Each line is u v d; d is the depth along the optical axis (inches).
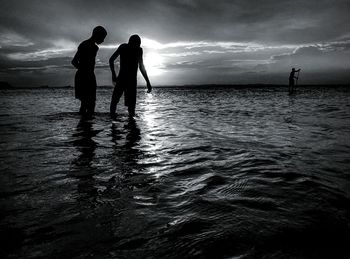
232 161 108.6
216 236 53.0
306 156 116.8
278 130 190.7
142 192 76.5
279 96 903.1
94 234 54.3
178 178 88.5
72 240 52.2
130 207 66.7
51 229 56.4
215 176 89.8
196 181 85.4
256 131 186.5
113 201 70.4
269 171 94.9
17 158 112.2
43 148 130.7
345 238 52.3
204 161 108.9
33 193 75.6
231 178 87.9
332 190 77.0
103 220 60.1
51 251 48.8
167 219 60.3
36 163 105.0
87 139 153.9
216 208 65.6
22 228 56.9
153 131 183.8
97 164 104.2
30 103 538.3
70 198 72.2
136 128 196.7
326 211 63.7
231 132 181.9
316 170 96.4
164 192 76.4
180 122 234.1
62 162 106.7
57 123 219.1
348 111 341.4
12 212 64.2
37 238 53.1
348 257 46.4
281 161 108.3
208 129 194.7
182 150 128.3
